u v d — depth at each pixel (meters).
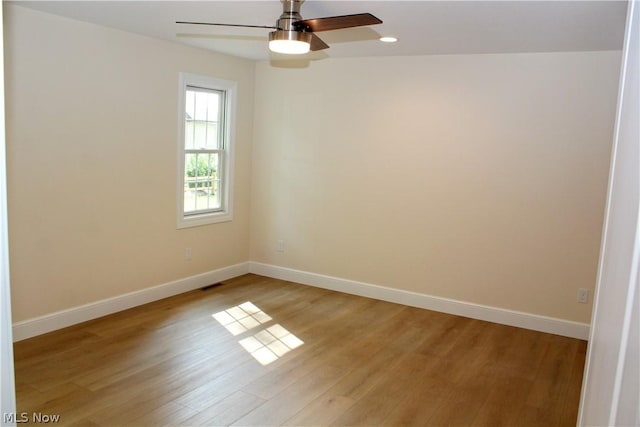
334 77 5.08
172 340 3.82
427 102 4.62
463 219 4.59
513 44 3.85
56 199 3.78
